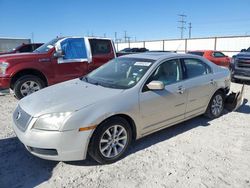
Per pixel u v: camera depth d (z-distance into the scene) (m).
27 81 6.91
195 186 3.06
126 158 3.71
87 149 3.32
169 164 3.54
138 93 3.78
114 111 3.43
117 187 3.03
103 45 8.26
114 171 3.37
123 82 4.02
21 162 3.59
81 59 7.73
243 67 10.33
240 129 4.90
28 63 6.85
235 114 5.86
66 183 3.11
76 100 3.43
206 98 5.07
